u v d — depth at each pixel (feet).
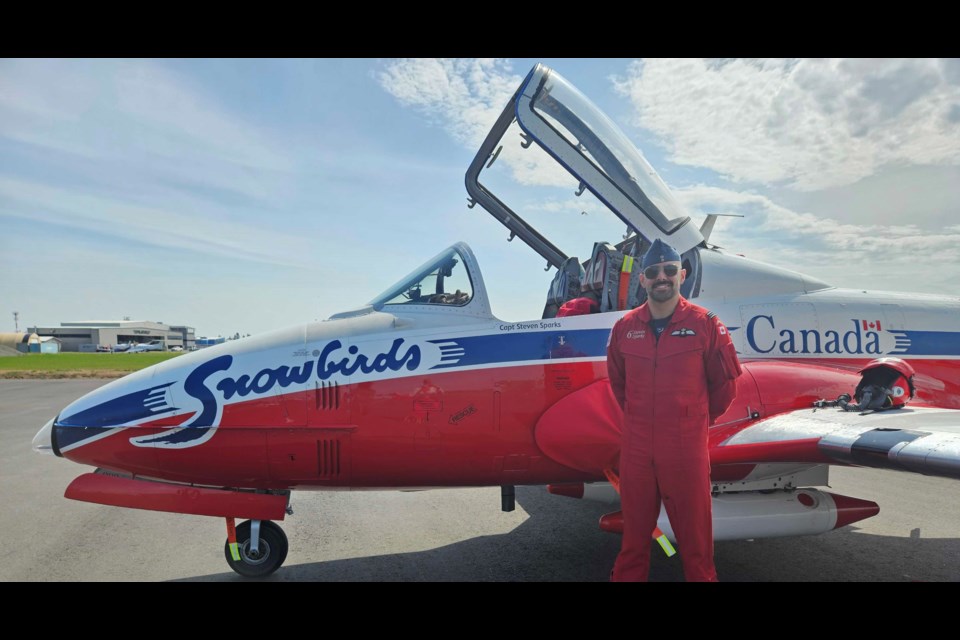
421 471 10.62
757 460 10.17
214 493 10.62
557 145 12.58
